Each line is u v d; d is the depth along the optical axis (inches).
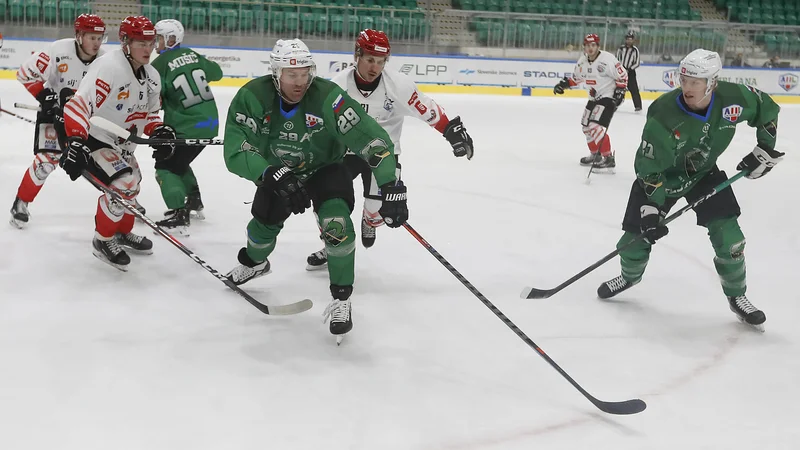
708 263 215.2
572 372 142.5
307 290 179.0
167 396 125.5
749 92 157.1
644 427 123.1
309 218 242.2
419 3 694.5
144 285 175.5
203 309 163.6
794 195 317.4
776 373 145.9
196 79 205.8
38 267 181.6
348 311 147.2
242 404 124.3
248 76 589.6
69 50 201.3
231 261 195.6
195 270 187.6
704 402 133.1
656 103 157.5
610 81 347.6
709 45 670.5
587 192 305.1
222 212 244.2
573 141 436.5
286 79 135.0
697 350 155.4
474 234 235.5
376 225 190.5
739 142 466.9
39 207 232.4
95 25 196.2
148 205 247.6
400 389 132.4
